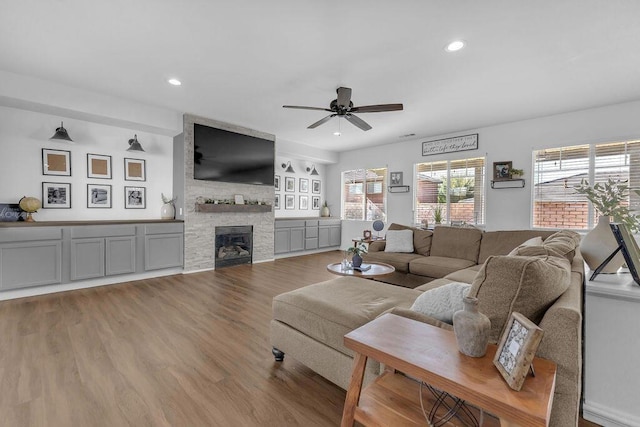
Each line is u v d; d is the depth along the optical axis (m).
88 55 2.86
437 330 1.22
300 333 1.96
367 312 1.81
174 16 2.26
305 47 2.68
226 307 3.21
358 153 7.26
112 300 3.39
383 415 1.14
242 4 2.12
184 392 1.76
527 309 1.12
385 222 6.71
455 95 3.74
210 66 3.06
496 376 0.90
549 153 4.59
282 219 6.32
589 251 1.79
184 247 4.71
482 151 5.23
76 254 3.74
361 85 3.46
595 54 2.74
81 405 1.63
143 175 4.76
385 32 2.43
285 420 1.55
